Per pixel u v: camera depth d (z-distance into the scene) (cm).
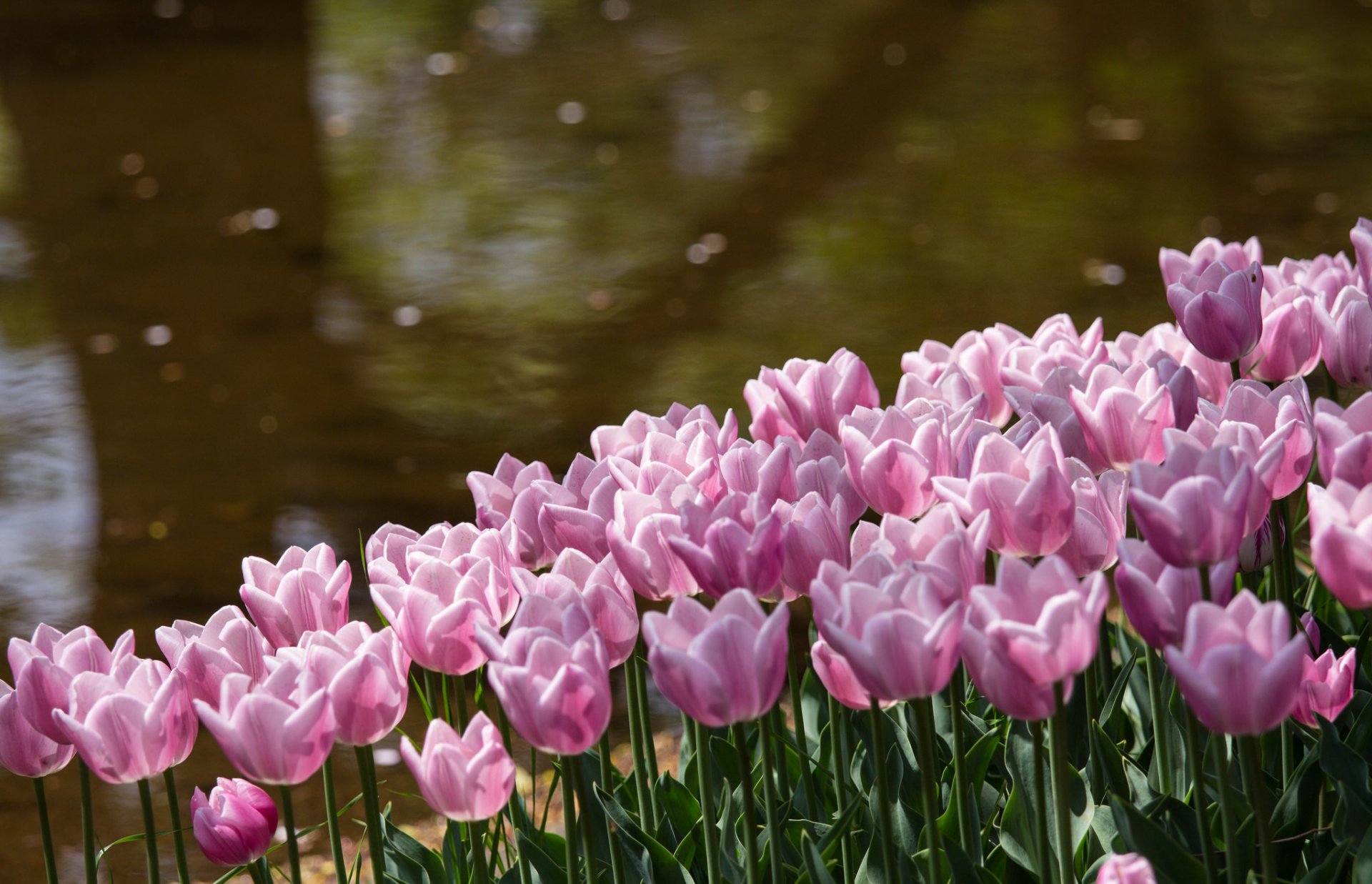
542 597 185
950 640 164
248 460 735
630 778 254
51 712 195
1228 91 1532
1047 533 190
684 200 1227
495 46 1900
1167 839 186
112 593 593
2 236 1164
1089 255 1023
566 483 238
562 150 1409
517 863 236
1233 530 167
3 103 1514
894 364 828
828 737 263
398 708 189
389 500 676
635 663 233
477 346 902
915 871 209
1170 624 171
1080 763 243
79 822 441
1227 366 260
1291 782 218
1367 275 259
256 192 1253
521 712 169
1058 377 239
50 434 786
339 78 1748
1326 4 1952
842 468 225
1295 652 150
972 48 1781
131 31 1819
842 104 1543
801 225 1139
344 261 1089
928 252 1055
